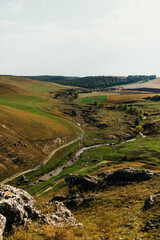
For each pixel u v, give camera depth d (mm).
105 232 14102
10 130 84750
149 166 56031
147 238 11703
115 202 22828
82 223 17141
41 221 15094
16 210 13758
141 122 159875
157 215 15273
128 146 97188
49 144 93250
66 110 184875
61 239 12266
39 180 63375
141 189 25875
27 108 151625
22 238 11930
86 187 34094
